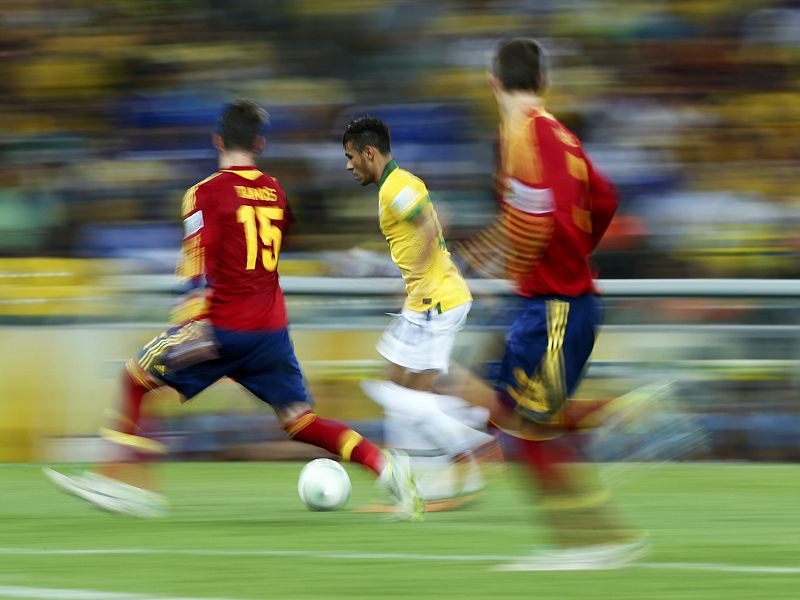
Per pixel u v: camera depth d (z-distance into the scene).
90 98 32.88
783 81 33.75
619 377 27.53
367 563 14.97
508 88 13.52
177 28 33.75
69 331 28.30
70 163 32.09
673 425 16.17
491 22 33.69
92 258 29.47
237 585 13.48
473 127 32.69
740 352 27.61
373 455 19.58
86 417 28.27
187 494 23.25
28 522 19.39
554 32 34.00
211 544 16.80
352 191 32.09
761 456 27.67
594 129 33.25
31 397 28.34
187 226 19.17
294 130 32.75
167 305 28.22
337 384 27.98
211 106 32.78
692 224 31.23
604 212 13.65
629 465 16.80
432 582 13.48
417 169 32.53
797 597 12.55
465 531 18.14
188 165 32.19
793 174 32.34
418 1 33.72
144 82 33.19
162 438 27.97
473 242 13.80
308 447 28.25
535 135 13.13
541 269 13.30
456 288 22.78
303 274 30.58
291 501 22.25
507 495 23.48
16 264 28.59
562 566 14.02
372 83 33.31
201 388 19.70
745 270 30.83
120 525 18.95
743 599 12.45
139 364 19.58
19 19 33.69
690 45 34.09
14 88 32.94
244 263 19.19
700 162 32.75
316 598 12.67
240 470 26.75
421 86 33.16
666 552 15.90
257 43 33.56
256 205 19.34
